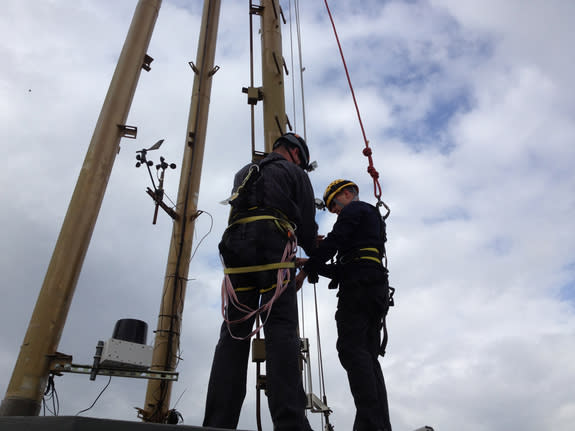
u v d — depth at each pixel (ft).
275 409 7.61
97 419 5.35
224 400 8.27
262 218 9.05
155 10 22.82
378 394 11.01
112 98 19.63
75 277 16.06
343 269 11.79
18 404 13.43
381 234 12.42
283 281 8.61
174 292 24.79
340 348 11.16
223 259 9.37
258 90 18.54
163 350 23.22
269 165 9.86
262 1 21.34
